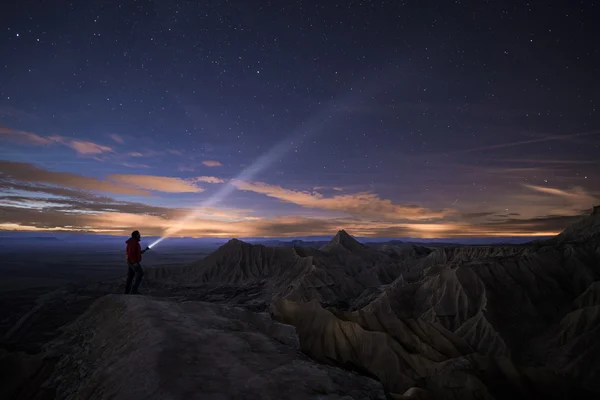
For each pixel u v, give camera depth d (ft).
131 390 12.14
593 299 99.71
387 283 179.22
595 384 69.31
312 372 14.25
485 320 99.96
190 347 16.33
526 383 32.42
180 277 178.29
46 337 55.01
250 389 12.18
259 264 183.62
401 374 26.27
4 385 17.97
